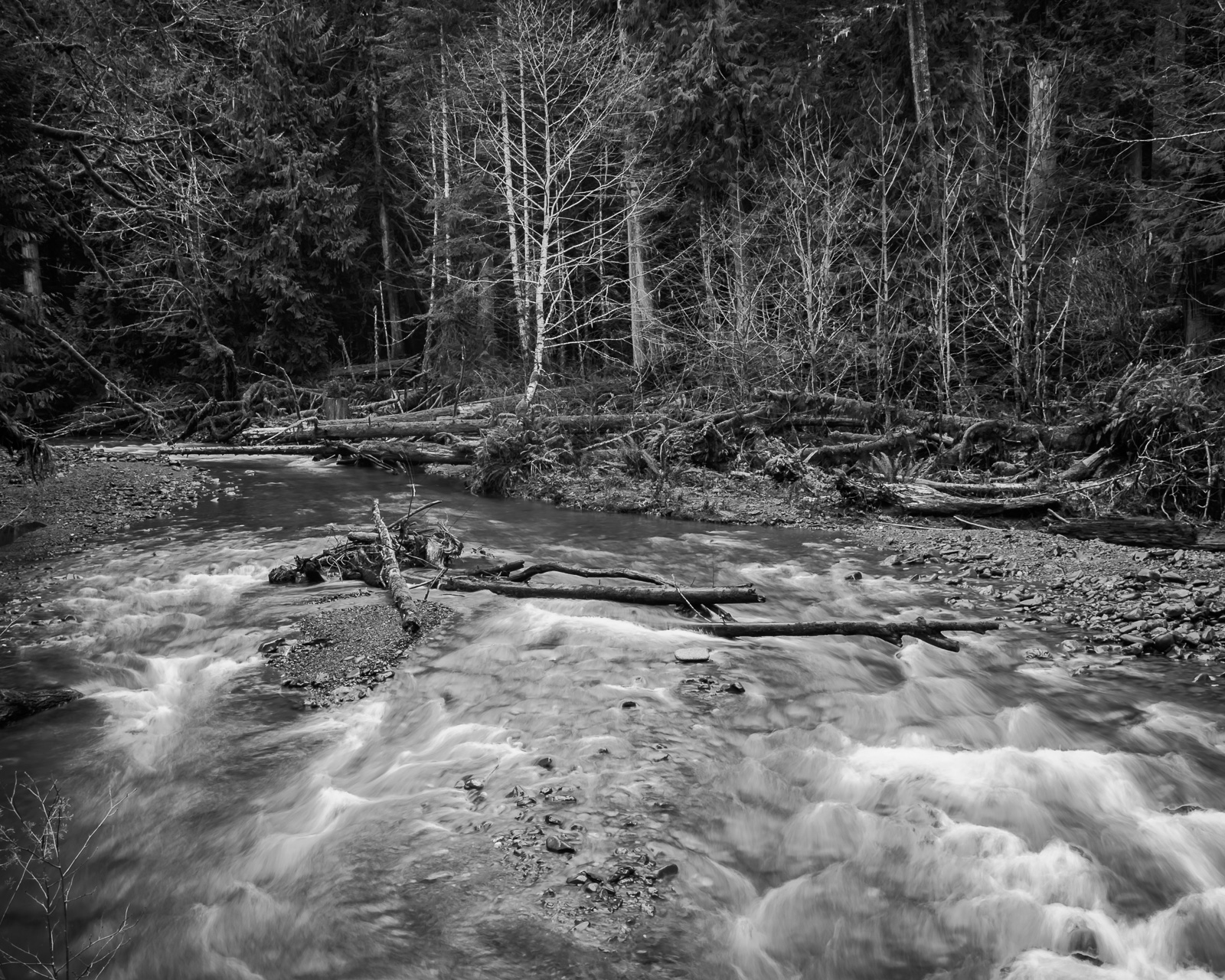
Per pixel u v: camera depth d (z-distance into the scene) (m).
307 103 26.36
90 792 4.88
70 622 7.64
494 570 8.62
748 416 15.81
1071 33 21.81
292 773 5.02
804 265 18.62
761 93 21.17
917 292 19.64
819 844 4.25
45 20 11.03
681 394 17.86
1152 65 20.44
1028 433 14.37
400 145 26.86
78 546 10.36
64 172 13.68
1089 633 7.28
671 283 23.53
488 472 14.37
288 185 25.34
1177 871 4.05
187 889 4.02
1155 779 4.85
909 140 20.27
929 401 19.53
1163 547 9.95
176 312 22.33
